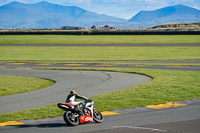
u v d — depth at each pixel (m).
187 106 21.22
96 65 54.62
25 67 53.16
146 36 132.25
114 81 35.41
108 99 23.84
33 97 26.03
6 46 102.25
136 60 63.00
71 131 14.77
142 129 14.87
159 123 16.14
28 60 65.31
